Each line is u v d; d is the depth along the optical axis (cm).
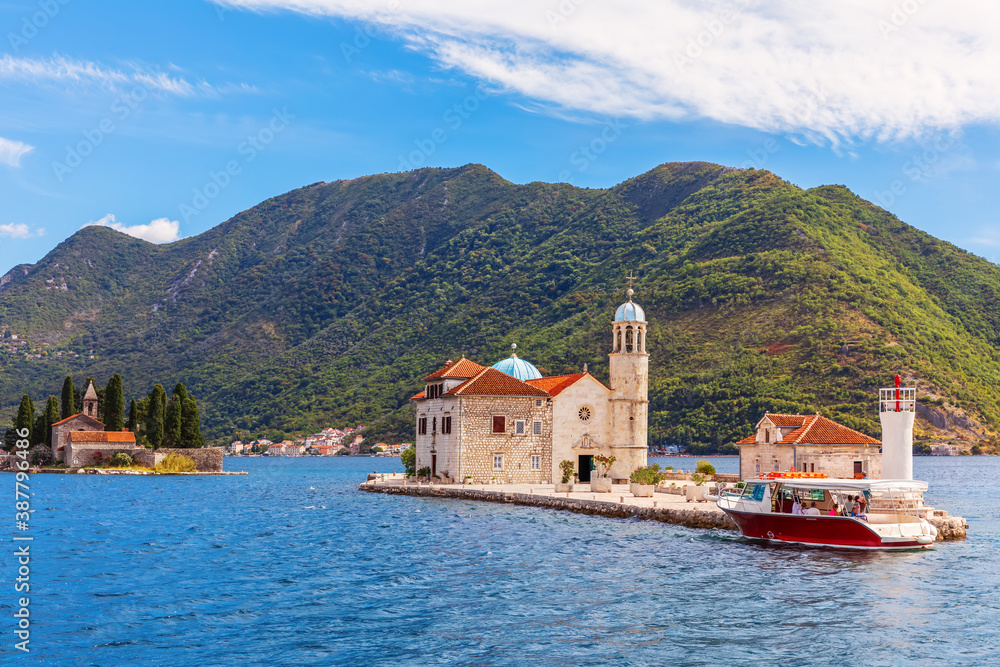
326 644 3469
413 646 3441
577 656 3322
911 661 3288
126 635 3609
